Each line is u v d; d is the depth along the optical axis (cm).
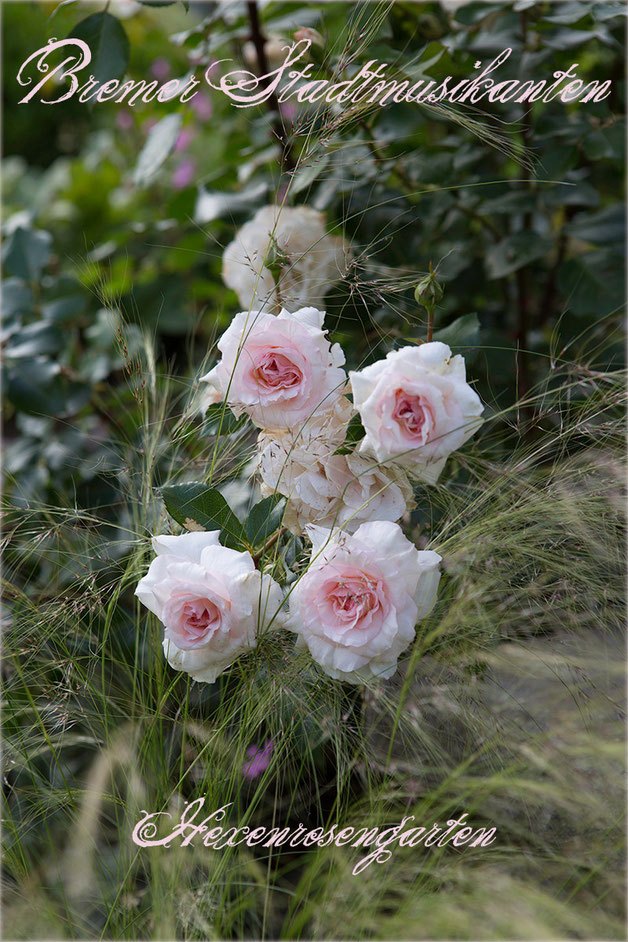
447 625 90
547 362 122
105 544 103
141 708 98
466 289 133
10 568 108
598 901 87
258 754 96
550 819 92
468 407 85
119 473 105
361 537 86
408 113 112
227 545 90
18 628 99
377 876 89
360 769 94
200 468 104
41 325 126
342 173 114
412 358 86
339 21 121
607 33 118
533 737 92
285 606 89
